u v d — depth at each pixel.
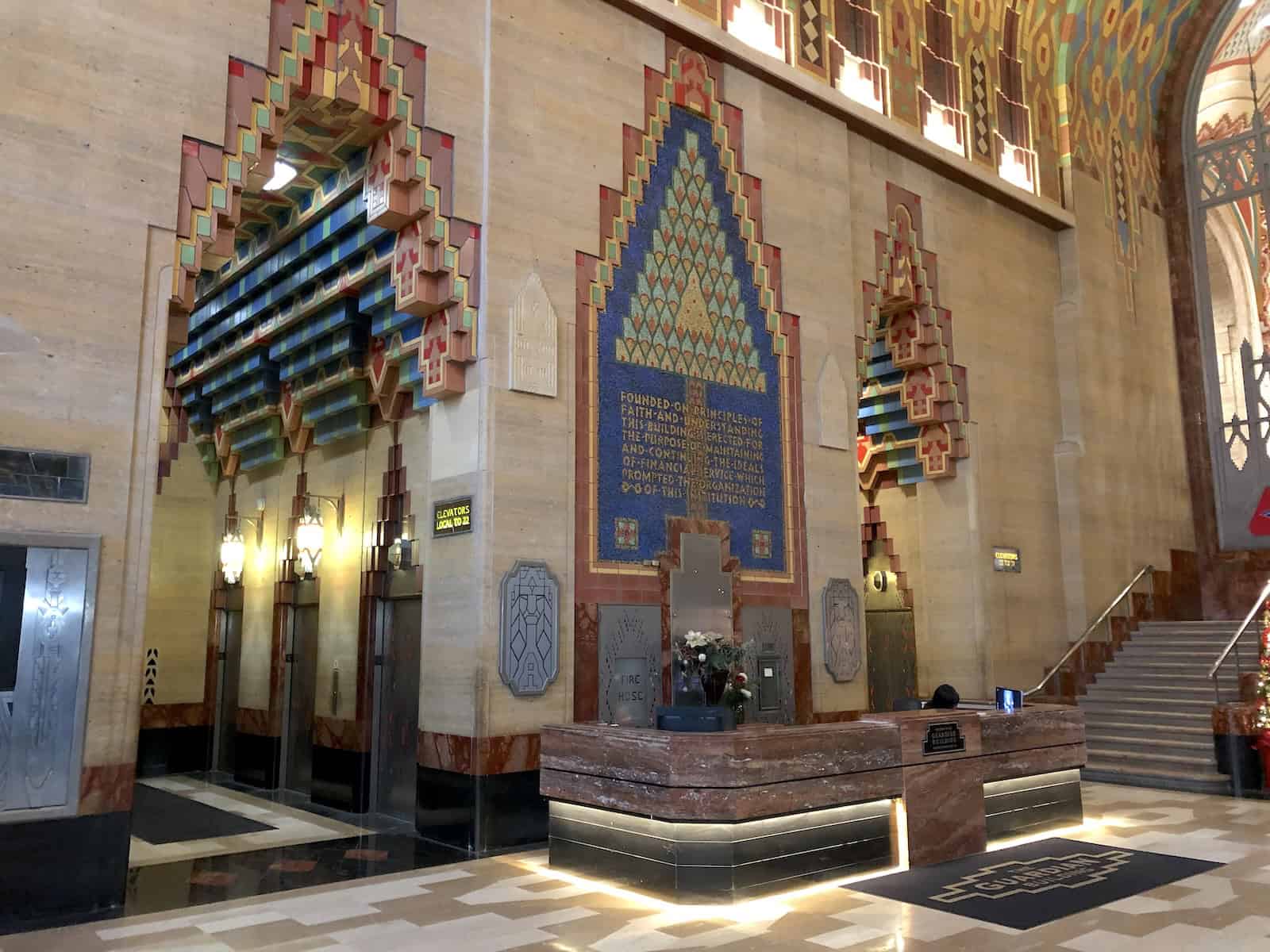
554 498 9.20
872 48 13.18
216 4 7.85
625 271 10.09
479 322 9.01
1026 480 14.77
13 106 6.88
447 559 9.10
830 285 12.12
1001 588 13.98
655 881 6.81
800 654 11.09
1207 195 18.06
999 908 6.43
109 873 6.63
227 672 13.88
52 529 6.70
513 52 9.47
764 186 11.55
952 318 13.98
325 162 9.52
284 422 12.17
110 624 6.87
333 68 8.42
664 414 10.23
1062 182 16.19
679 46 10.88
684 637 9.93
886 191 13.27
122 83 7.34
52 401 6.80
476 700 8.52
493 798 8.44
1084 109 16.88
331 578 11.52
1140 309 17.23
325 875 7.55
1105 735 12.98
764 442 11.16
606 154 10.05
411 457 10.36
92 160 7.14
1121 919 6.14
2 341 6.65
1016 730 8.77
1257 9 17.61
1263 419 17.22
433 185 8.88
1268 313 17.31
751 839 6.73
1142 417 16.78
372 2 8.70
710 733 6.97
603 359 9.80
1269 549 16.88
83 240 7.04
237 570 13.38
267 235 11.02
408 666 10.29
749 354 11.16
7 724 6.39
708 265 10.86
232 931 6.04
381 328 9.82
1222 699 12.75
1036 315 15.55
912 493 14.59
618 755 7.15
